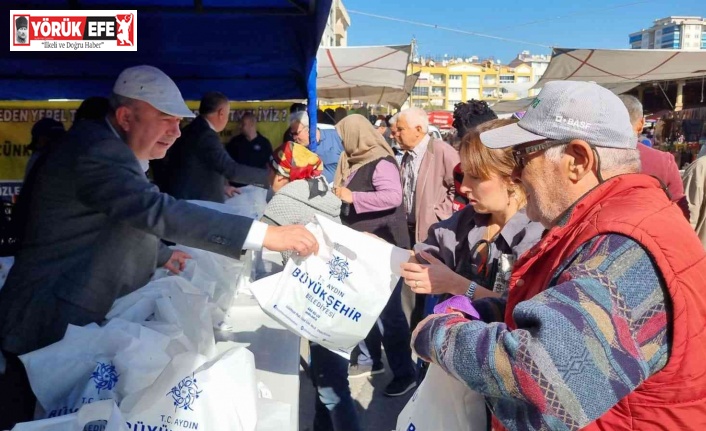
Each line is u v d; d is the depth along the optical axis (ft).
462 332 3.43
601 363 2.92
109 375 4.33
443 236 6.19
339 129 11.16
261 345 6.63
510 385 3.07
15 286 5.20
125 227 5.24
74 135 5.15
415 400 4.57
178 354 4.23
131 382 4.27
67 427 3.62
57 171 5.05
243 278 8.53
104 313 5.23
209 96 11.52
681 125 55.36
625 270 3.09
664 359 3.10
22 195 5.82
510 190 5.47
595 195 3.50
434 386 4.40
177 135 5.78
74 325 4.66
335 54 26.53
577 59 30.99
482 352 3.21
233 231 4.98
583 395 2.90
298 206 6.93
